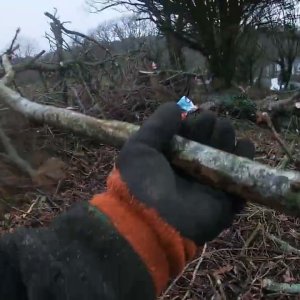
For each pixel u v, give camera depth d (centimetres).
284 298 276
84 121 204
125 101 570
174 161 111
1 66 534
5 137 382
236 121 687
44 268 81
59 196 389
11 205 375
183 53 1206
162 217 82
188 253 85
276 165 440
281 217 351
